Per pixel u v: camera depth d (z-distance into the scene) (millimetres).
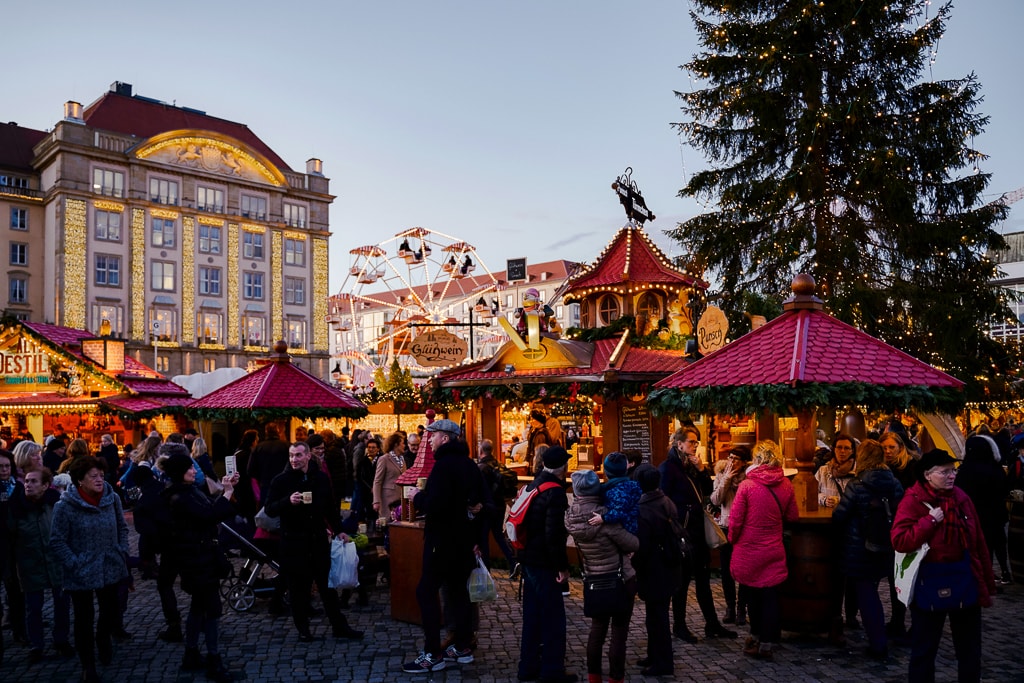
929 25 20578
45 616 8766
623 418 12406
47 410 21688
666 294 14672
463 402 13398
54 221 55375
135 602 9242
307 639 7453
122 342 21922
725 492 7836
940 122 20328
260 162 63281
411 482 8344
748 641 6828
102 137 56000
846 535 6762
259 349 62469
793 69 20641
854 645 7059
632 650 7020
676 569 6469
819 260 20016
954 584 5148
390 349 40250
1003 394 19156
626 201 15336
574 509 5883
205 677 6469
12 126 62156
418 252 48344
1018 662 6496
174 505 6461
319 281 66938
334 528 7590
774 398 7262
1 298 55219
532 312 13000
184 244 59094
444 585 6977
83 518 6367
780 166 22078
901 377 7492
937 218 20422
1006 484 9359
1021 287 30406
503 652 7074
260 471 9828
